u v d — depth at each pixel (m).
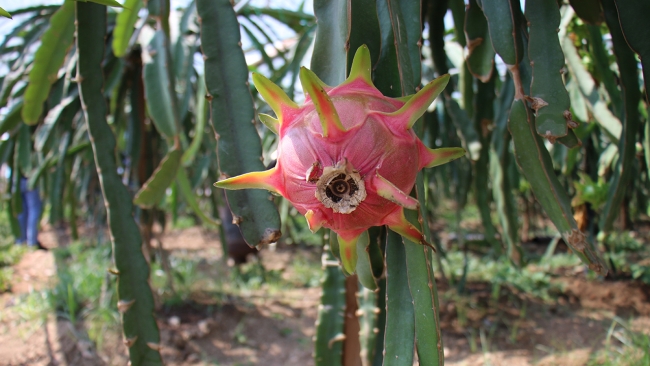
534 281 2.17
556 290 2.09
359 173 0.32
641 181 1.71
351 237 0.35
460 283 2.04
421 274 0.37
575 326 1.78
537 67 0.42
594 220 1.53
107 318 1.68
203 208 3.08
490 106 0.73
